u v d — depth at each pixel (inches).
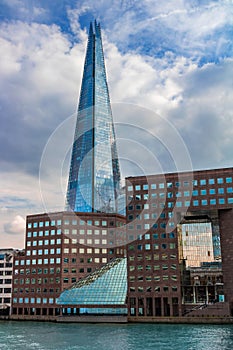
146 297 5329.7
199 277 6141.7
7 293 6934.1
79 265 6560.0
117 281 5654.5
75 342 3129.9
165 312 5226.4
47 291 6441.9
